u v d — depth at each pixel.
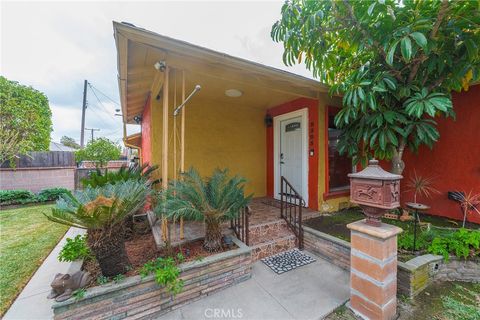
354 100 2.58
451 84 2.57
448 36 2.29
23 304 2.07
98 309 1.72
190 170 2.66
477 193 3.30
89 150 9.48
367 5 2.25
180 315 1.95
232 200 2.52
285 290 2.28
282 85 3.60
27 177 7.18
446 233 2.76
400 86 2.64
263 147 5.51
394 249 1.82
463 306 1.98
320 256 2.98
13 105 6.34
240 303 2.09
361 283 1.86
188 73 3.09
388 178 1.70
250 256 2.51
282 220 3.54
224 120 4.88
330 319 1.87
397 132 2.97
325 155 4.25
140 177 3.48
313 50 2.84
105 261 1.89
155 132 4.00
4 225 4.52
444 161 3.66
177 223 3.37
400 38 2.07
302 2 2.49
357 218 3.83
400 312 1.91
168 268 1.98
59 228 4.30
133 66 2.83
